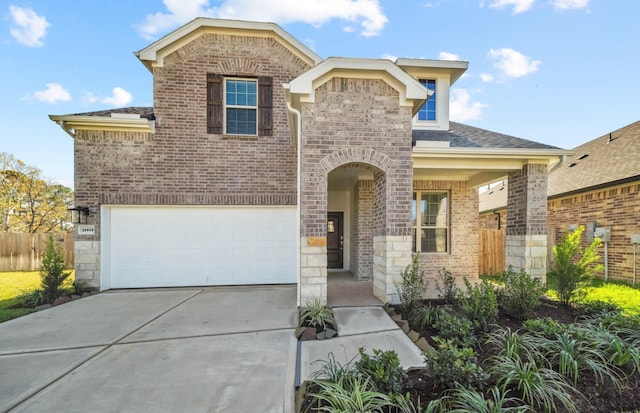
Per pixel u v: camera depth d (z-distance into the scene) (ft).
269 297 22.67
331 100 19.54
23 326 16.30
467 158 23.57
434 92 30.83
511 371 9.64
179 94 26.66
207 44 27.27
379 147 19.83
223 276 27.12
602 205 31.32
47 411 8.99
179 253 26.68
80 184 25.02
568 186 35.88
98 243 24.91
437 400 8.33
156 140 26.17
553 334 12.44
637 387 9.96
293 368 11.57
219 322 16.87
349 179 29.58
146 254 26.30
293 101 20.35
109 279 25.80
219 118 27.17
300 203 19.22
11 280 30.50
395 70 19.53
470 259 30.45
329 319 15.83
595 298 21.47
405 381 9.77
